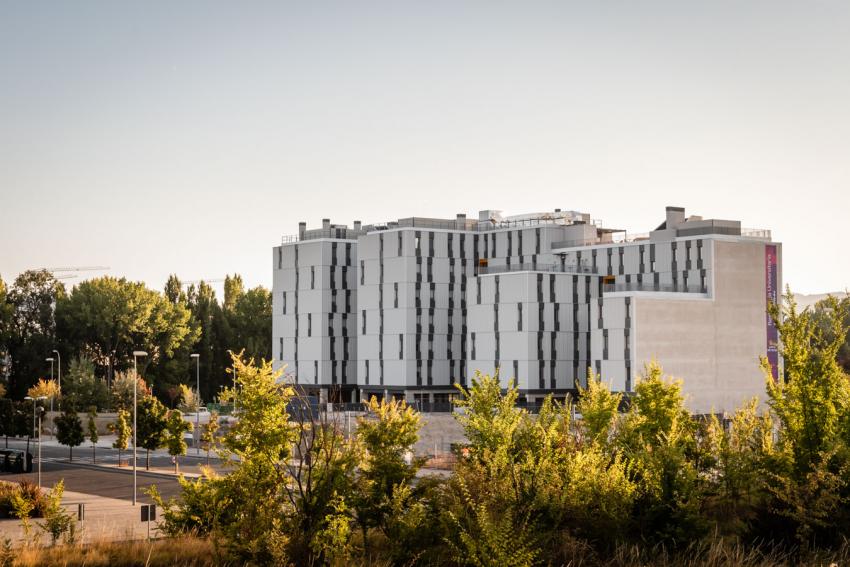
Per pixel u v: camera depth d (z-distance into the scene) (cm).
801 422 2581
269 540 2452
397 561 2591
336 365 13875
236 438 2748
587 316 12075
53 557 2942
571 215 13462
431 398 12875
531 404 11050
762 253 11619
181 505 3503
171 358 16788
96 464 9119
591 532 2483
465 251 13338
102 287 16450
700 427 3753
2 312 15600
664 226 12050
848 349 11694
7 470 8519
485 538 2150
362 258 13462
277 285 14562
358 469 2889
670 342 10844
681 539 2427
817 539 2381
